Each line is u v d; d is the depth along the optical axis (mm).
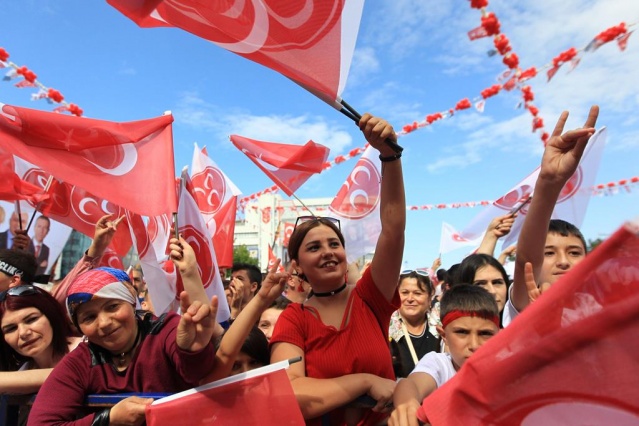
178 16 2137
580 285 1386
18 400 2531
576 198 4090
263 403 2014
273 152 4039
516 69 4684
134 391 2135
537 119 5332
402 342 3984
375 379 2143
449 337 2336
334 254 2496
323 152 3869
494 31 4320
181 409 1991
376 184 4875
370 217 4809
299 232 2598
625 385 1314
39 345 2711
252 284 5020
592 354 1361
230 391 2035
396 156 2260
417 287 4109
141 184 2770
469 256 3506
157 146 2865
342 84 2137
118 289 2170
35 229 4984
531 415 1439
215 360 2125
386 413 2232
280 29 2092
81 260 3641
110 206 4605
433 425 1594
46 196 4258
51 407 2061
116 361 2215
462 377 1577
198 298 2271
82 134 2732
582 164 4082
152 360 2129
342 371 2240
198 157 5258
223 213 4965
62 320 2873
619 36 3934
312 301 2553
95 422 1975
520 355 1466
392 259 2350
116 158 2791
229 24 2105
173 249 2354
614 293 1331
